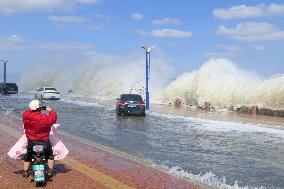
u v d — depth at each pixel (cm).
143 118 2738
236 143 1678
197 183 956
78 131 2000
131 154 1385
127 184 903
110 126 2239
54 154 941
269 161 1306
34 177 866
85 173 1002
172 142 1683
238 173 1133
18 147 918
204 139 1781
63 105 4019
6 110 3142
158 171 1065
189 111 3384
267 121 2561
